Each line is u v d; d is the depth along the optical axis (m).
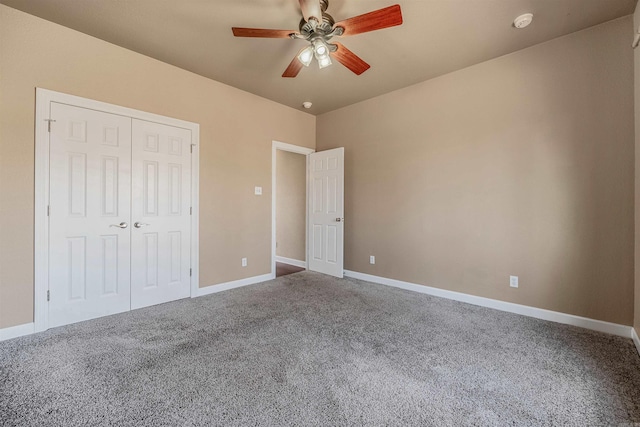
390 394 1.62
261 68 3.19
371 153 4.06
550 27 2.44
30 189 2.32
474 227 3.12
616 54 2.34
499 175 2.95
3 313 2.23
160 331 2.41
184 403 1.53
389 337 2.32
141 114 2.92
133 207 2.89
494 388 1.67
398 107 3.75
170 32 2.54
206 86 3.43
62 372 1.80
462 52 2.83
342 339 2.29
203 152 3.43
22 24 2.27
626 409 1.50
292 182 5.43
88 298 2.63
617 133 2.35
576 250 2.54
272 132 4.18
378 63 3.05
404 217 3.71
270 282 4.02
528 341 2.25
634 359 1.98
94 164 2.64
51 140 2.41
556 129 2.62
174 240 3.20
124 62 2.80
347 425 1.39
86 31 2.53
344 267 4.43
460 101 3.20
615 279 2.37
